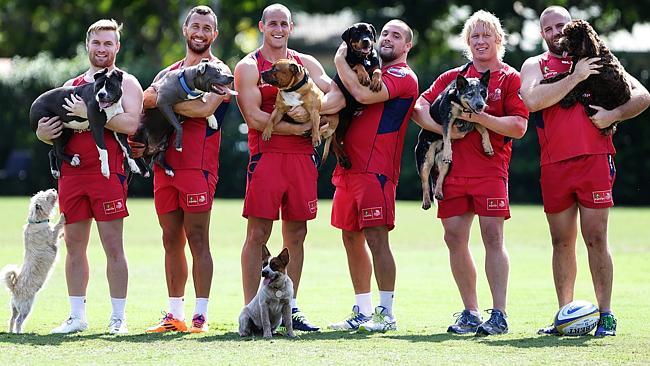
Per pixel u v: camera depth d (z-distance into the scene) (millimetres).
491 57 13781
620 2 56250
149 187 50594
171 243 13898
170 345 12109
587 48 12906
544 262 22516
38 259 13586
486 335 12945
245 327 13008
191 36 14188
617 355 11328
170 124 13836
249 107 13711
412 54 63625
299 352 11570
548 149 13375
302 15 81250
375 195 13633
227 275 20188
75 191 13500
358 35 13555
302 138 13758
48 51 76688
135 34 73625
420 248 26000
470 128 13422
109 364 10836
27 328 13836
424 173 14109
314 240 27734
